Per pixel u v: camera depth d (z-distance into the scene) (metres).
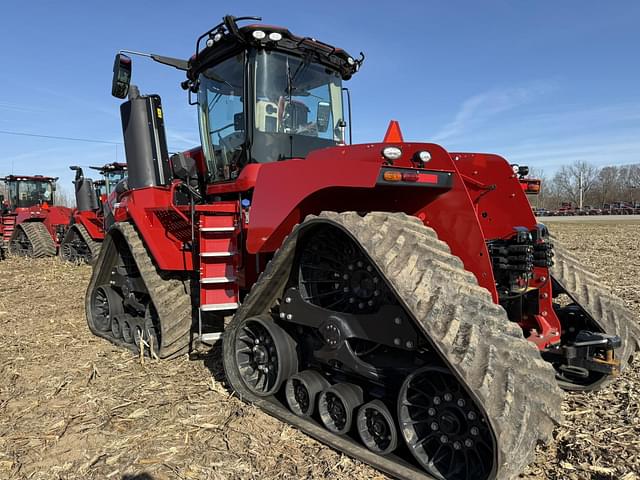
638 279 8.18
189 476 2.75
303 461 2.87
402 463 2.71
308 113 4.47
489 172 3.51
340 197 3.24
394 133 3.61
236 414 3.46
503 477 2.27
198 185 5.02
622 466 2.75
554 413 2.46
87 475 2.80
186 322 4.56
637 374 4.03
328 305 3.28
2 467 2.90
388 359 2.92
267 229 3.36
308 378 3.28
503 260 3.42
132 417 3.48
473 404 2.44
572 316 3.78
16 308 7.23
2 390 4.07
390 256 2.66
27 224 14.59
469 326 2.43
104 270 5.76
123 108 5.02
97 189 14.59
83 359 4.82
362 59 4.81
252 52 4.11
